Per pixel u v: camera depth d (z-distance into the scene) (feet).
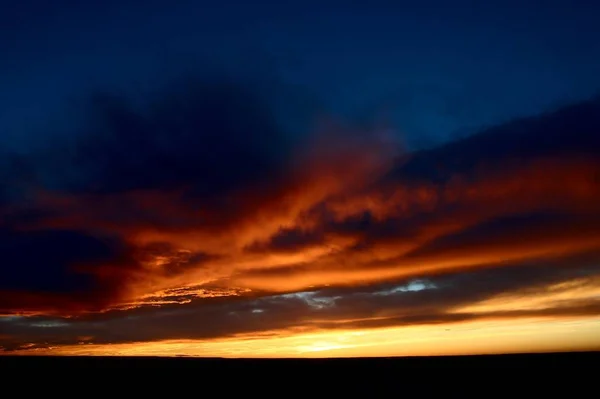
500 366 167.63
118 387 137.28
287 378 153.28
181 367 169.58
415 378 152.25
